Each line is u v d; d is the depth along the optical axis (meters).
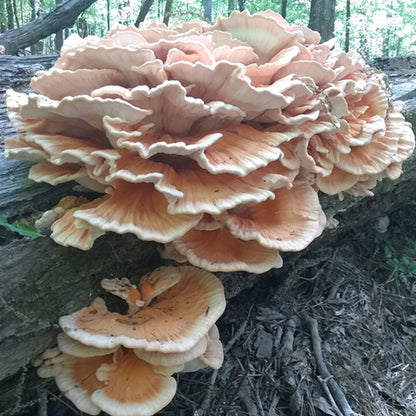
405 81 1.17
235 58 0.52
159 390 0.49
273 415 0.67
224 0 4.45
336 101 0.56
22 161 0.61
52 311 0.50
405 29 4.16
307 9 3.76
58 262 0.51
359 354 0.81
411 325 0.94
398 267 1.04
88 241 0.46
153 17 4.70
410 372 0.81
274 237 0.52
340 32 4.07
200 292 0.55
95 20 4.11
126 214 0.47
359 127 0.63
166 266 0.57
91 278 0.53
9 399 0.53
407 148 0.71
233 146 0.50
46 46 4.98
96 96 0.45
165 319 0.51
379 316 0.91
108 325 0.49
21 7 3.74
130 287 0.53
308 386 0.71
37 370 0.51
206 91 0.49
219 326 0.78
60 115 0.48
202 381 0.68
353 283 0.96
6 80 1.01
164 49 0.50
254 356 0.75
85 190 0.56
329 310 0.88
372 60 1.42
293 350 0.76
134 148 0.43
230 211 0.56
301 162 0.57
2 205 0.56
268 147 0.49
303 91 0.52
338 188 0.65
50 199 0.59
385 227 1.13
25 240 0.51
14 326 0.48
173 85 0.42
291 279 0.86
